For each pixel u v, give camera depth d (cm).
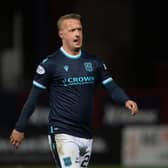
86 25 4981
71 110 1877
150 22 5119
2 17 4994
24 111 1902
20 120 1905
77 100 1877
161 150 3444
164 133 3444
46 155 3375
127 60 5006
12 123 3381
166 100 3447
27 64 4744
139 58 5041
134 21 5109
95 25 5003
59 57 1888
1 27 4978
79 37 1869
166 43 5094
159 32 5109
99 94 3416
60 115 1883
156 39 5100
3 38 4953
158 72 4678
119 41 5059
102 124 3419
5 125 3381
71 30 1862
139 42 5088
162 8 5128
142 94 3447
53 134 1898
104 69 1938
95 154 3419
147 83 4875
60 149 1883
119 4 5066
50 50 4603
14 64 4716
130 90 3466
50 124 1908
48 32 4616
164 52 5075
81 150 1900
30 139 3369
